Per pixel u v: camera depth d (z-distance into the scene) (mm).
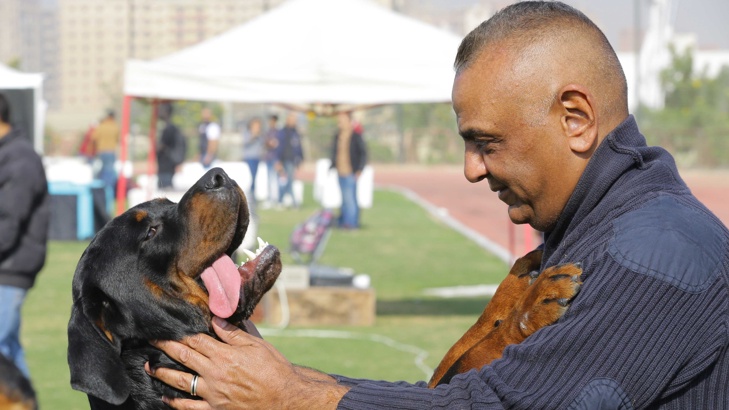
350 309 9562
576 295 2271
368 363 7625
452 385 2225
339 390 2344
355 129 18875
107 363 2844
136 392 2922
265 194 24703
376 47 10367
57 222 16172
